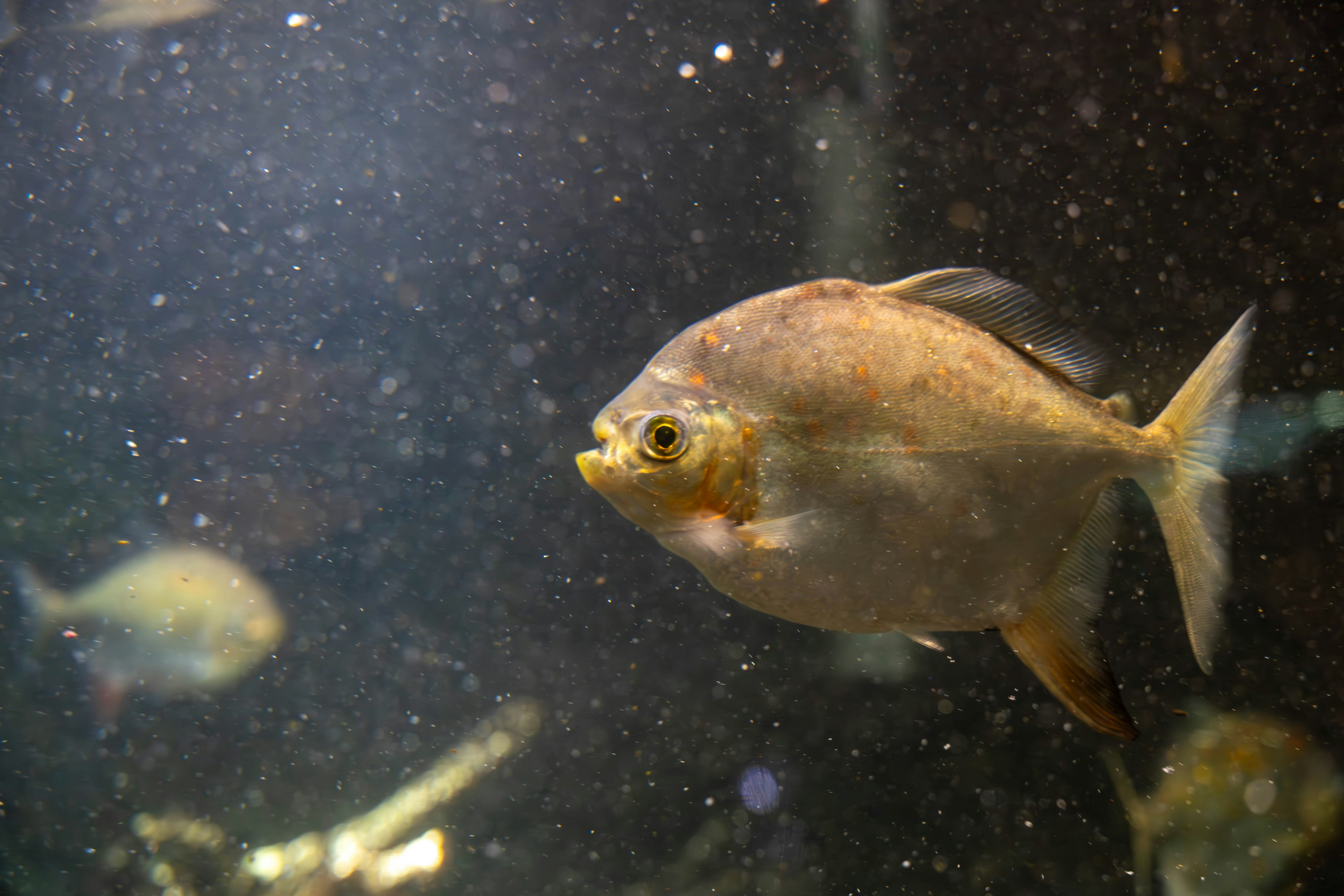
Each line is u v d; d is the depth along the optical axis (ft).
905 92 6.23
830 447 1.41
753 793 3.61
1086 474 1.46
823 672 4.33
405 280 8.21
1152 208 5.34
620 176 7.72
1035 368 1.47
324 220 8.71
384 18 8.36
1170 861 2.63
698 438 1.41
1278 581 3.77
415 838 3.51
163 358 7.70
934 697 3.97
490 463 6.77
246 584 4.26
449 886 3.31
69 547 5.81
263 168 8.82
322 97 8.66
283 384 7.49
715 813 3.54
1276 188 5.12
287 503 6.34
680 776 3.78
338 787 3.93
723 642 4.76
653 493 1.42
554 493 6.44
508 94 8.13
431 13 8.17
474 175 8.39
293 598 5.49
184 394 7.38
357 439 7.06
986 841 3.18
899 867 3.15
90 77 8.42
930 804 3.39
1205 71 5.39
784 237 7.09
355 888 3.33
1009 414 1.44
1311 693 3.37
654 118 7.64
